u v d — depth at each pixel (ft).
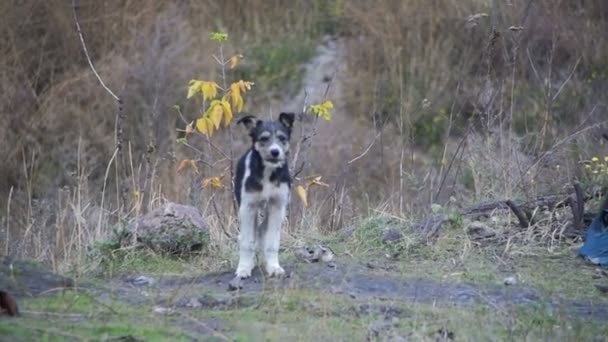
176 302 32.60
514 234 41.47
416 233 41.60
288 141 35.81
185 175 54.24
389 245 40.75
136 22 83.66
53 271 36.32
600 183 46.09
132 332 28.66
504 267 38.47
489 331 29.63
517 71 75.51
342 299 33.17
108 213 43.96
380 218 43.55
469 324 30.42
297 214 46.03
